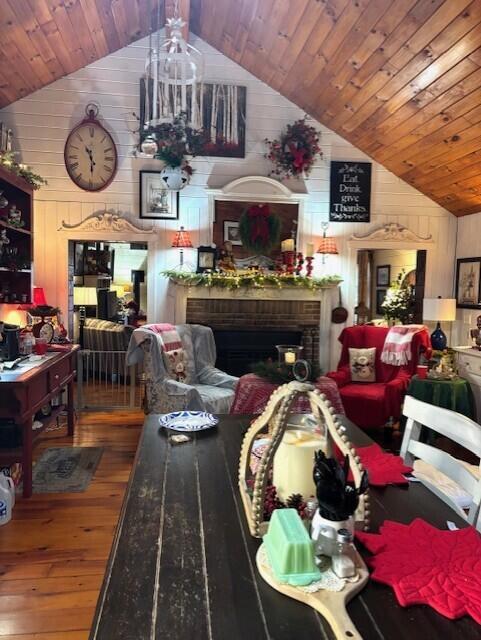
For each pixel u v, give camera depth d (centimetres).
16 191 421
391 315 628
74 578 228
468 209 515
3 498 276
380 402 425
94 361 575
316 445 127
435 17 300
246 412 345
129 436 427
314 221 529
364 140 500
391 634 89
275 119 514
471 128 386
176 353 421
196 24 479
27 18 354
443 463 163
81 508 296
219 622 91
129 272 902
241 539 121
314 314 535
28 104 481
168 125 429
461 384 408
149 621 91
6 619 200
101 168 496
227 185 509
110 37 457
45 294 496
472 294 516
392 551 114
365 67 385
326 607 93
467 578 104
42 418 369
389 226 536
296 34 398
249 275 505
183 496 145
